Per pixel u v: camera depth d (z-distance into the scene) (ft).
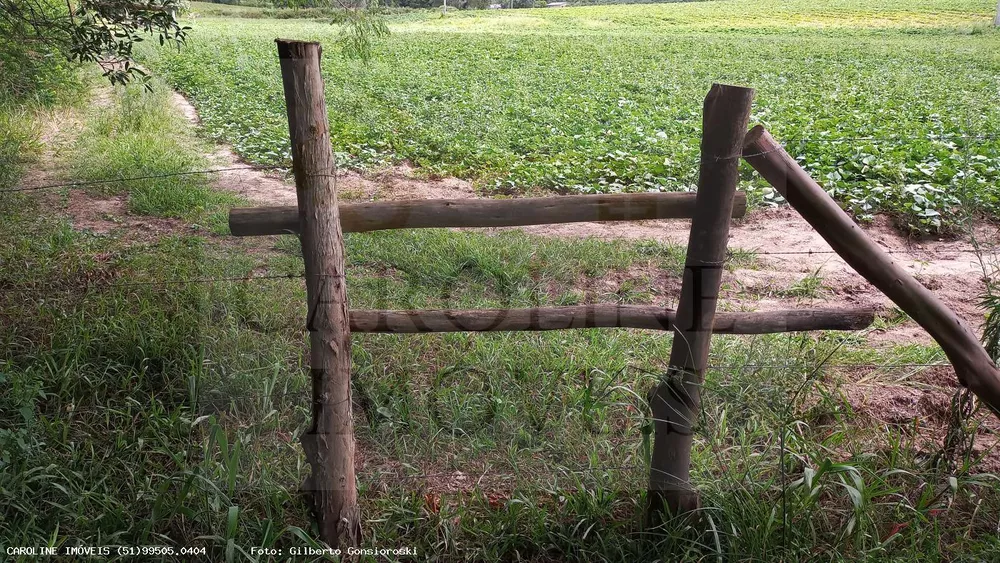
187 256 17.52
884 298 17.69
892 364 13.64
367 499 10.05
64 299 15.20
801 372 11.76
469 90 49.60
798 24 127.75
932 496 9.90
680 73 62.75
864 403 12.41
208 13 130.41
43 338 13.58
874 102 44.04
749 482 9.79
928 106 42.06
